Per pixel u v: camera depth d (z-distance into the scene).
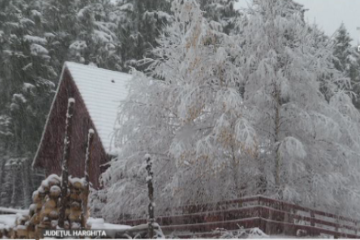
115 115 27.78
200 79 19.83
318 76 20.95
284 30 20.42
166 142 20.86
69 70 29.97
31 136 41.53
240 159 19.42
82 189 12.41
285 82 19.61
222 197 19.81
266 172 19.84
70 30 46.00
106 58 45.06
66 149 11.88
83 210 12.35
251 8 21.00
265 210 18.09
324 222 19.91
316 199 19.91
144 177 21.25
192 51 19.89
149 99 21.22
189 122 19.77
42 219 11.92
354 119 21.36
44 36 44.59
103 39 45.59
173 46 21.36
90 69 31.02
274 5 20.75
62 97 31.16
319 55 21.17
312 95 20.36
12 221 13.84
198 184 19.92
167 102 20.84
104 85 30.19
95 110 27.58
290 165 19.34
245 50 20.66
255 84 20.34
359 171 20.81
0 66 41.84
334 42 21.53
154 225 12.21
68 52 45.59
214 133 19.17
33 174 45.09
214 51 20.31
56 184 12.26
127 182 21.05
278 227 18.23
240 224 18.25
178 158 18.88
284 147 19.34
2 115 41.00
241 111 18.86
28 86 41.06
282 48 20.42
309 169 20.22
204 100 19.58
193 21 20.14
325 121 19.52
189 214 20.12
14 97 40.59
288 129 20.25
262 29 20.36
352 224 21.08
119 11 50.72
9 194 45.38
